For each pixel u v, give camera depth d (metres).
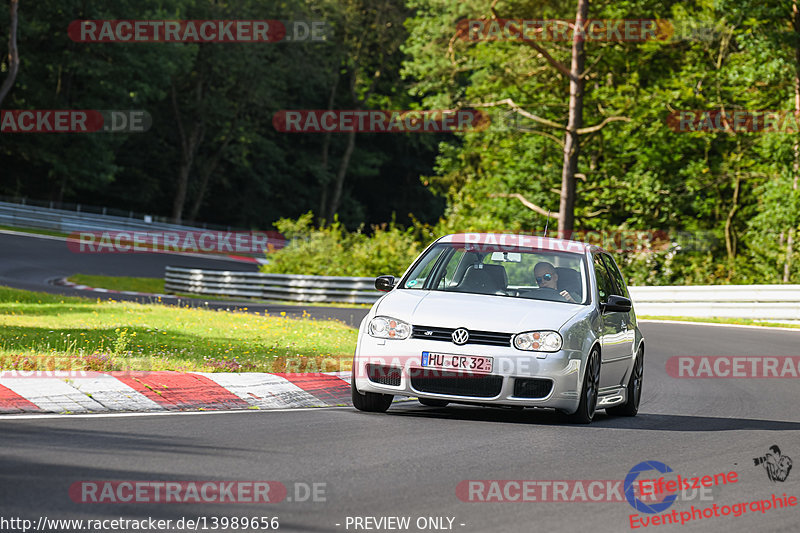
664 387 50.62
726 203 161.38
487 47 154.75
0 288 87.12
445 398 34.38
